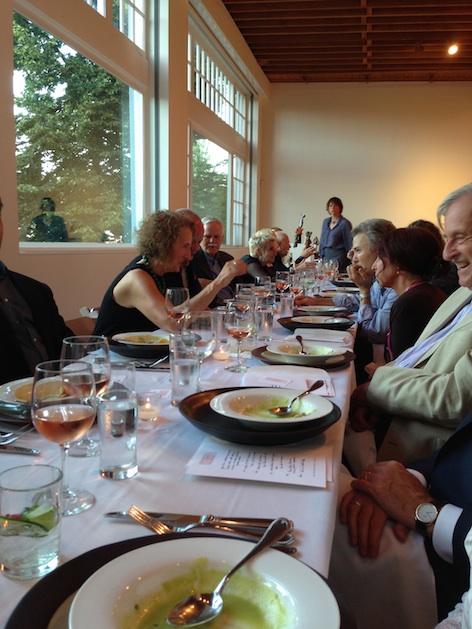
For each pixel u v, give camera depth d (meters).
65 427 0.73
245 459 0.90
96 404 0.88
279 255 6.48
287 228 10.82
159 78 5.54
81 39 4.15
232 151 9.29
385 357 2.57
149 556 0.54
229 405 1.08
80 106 4.34
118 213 5.12
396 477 1.07
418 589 0.96
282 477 0.82
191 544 0.57
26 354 1.91
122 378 1.13
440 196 10.31
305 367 1.54
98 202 4.74
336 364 1.60
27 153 3.70
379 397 1.54
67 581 0.52
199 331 1.59
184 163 6.05
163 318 2.22
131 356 1.69
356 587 0.98
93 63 4.47
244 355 1.82
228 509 0.73
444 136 10.19
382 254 2.29
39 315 1.99
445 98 10.11
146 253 2.52
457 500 1.10
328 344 1.94
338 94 10.41
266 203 10.86
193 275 3.23
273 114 10.64
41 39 3.75
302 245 10.43
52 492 0.59
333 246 9.02
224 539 0.58
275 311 3.05
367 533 0.99
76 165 4.34
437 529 0.98
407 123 10.27
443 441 1.47
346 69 9.88
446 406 1.41
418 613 0.96
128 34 5.17
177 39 5.71
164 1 5.43
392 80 10.17
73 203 4.33
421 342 1.82
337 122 10.47
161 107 5.57
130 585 0.51
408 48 8.77
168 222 2.50
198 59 7.36
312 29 8.12
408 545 0.98
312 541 0.65
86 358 1.07
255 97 10.22
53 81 3.93
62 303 4.04
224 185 9.08
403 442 1.53
